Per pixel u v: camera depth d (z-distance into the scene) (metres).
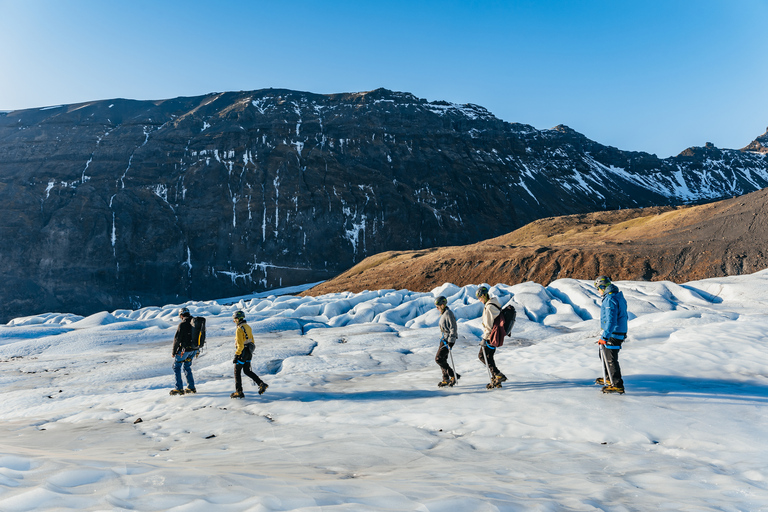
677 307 20.47
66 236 137.75
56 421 8.28
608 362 6.58
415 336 18.45
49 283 127.38
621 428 5.14
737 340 9.76
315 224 163.50
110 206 150.25
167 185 165.38
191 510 2.18
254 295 136.88
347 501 2.56
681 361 8.56
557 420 5.57
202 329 9.62
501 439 5.12
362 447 4.95
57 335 22.22
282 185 173.00
